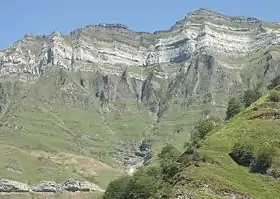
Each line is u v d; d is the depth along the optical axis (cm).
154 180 16025
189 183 12900
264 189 13788
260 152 15175
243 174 14662
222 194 12644
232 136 17412
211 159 15225
